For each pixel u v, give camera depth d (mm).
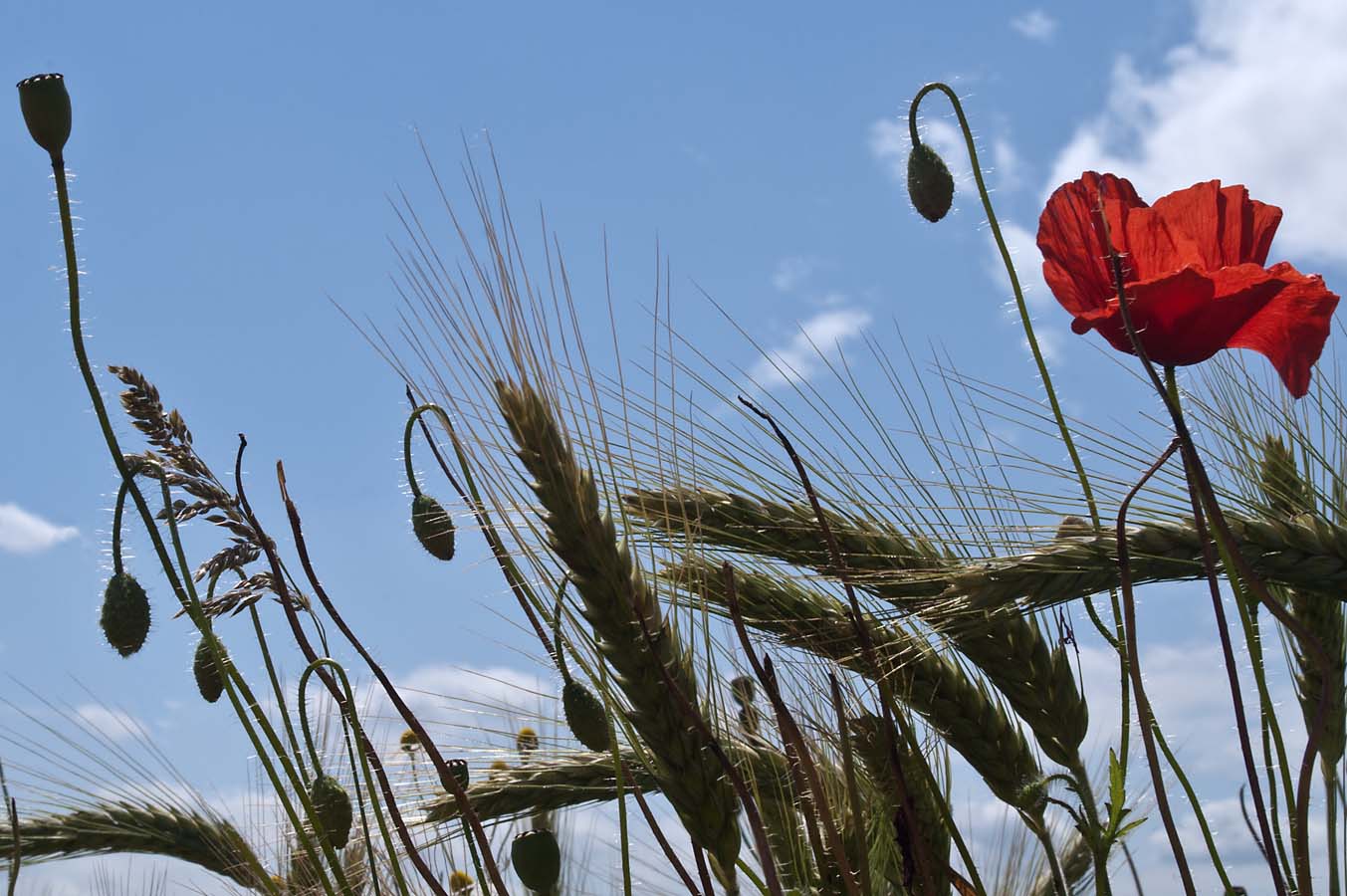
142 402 684
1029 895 810
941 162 711
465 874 758
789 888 691
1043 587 693
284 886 758
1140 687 629
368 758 666
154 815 828
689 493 742
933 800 687
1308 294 645
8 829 808
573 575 647
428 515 678
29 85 645
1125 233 674
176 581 663
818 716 710
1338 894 718
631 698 647
